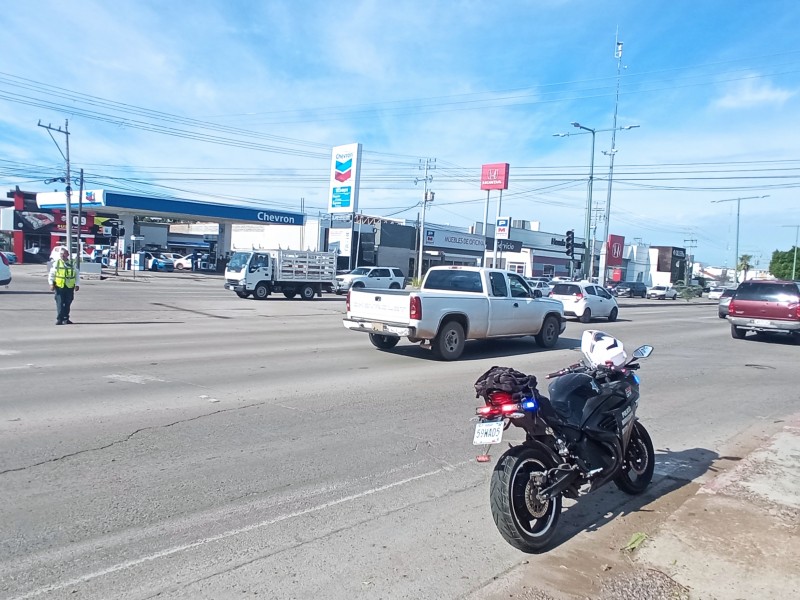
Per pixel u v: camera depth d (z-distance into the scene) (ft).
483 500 17.37
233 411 25.44
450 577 13.15
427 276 48.14
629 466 18.24
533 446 14.83
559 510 15.19
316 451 20.89
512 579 13.16
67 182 144.66
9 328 49.85
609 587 12.89
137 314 65.77
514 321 46.11
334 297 113.80
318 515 15.96
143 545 13.93
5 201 237.86
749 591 12.63
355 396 29.19
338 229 194.80
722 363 45.34
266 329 56.18
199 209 170.91
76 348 40.42
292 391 29.66
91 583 12.32
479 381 14.97
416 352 44.47
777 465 20.38
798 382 38.06
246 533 14.75
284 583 12.61
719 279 436.35
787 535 15.01
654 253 320.70
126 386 29.25
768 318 60.75
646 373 39.70
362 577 12.98
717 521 15.80
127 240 187.93
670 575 13.32
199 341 46.11
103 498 16.33
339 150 154.51
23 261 209.15
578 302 81.51
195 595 12.06
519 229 234.79
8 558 13.14
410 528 15.43
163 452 20.06
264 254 98.58
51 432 21.61
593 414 16.34
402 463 20.15
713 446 23.53
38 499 16.11
